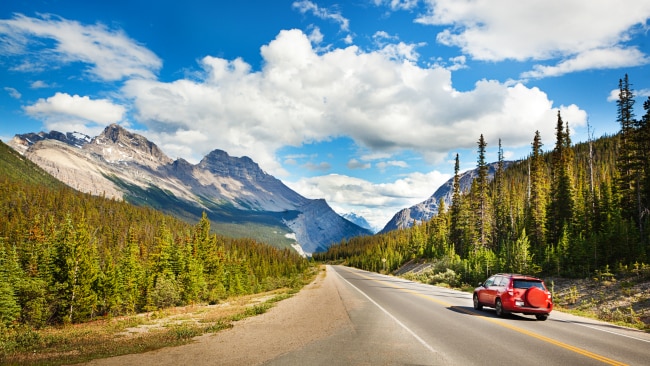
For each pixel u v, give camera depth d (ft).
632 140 162.61
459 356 30.09
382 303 74.54
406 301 78.74
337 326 46.21
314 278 237.25
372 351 31.94
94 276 124.77
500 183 286.87
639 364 28.25
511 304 54.08
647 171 155.94
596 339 39.09
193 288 157.69
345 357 29.76
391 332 41.55
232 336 40.68
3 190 504.43
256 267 369.50
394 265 369.71
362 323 48.37
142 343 37.68
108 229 447.42
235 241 584.81
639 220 150.20
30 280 109.60
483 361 28.48
